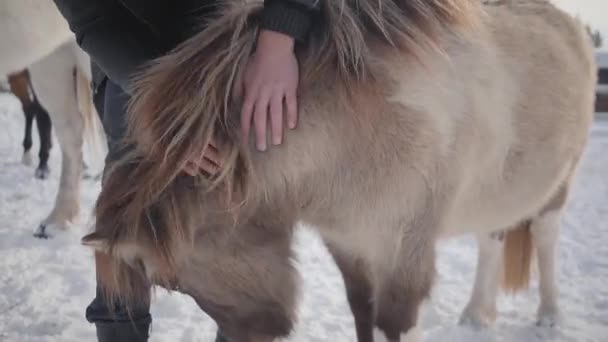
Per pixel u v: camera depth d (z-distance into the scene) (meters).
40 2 3.52
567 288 3.79
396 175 1.73
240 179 1.59
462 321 3.27
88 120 4.59
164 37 1.87
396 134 1.68
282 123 1.58
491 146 2.12
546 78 2.44
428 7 1.76
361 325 2.13
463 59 1.96
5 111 9.41
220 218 1.62
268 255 1.70
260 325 1.71
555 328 3.27
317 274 3.89
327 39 1.61
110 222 1.60
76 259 3.99
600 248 4.55
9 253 4.04
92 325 3.14
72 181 4.54
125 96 2.04
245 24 1.60
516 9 2.59
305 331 3.14
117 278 1.65
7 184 5.75
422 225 1.85
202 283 1.67
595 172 6.84
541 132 2.42
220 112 1.56
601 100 9.26
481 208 2.34
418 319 1.93
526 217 2.93
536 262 3.34
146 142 1.58
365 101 1.61
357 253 1.91
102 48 1.82
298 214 1.74
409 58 1.69
